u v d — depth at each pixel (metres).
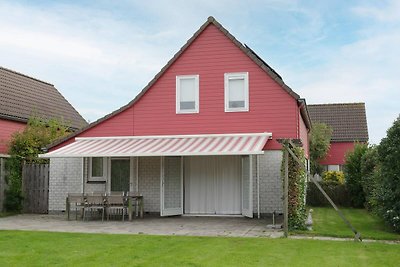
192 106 28.58
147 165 29.06
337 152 55.34
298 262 13.80
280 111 27.19
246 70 27.84
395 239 18.20
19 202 30.25
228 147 24.23
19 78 43.12
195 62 28.66
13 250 15.82
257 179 26.84
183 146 25.64
